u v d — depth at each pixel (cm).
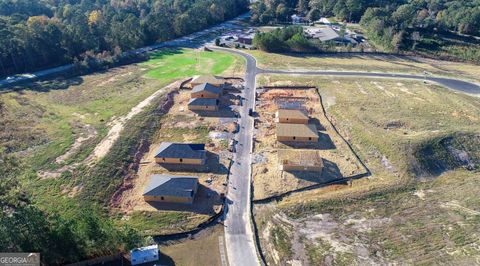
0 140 6925
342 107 8319
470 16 13625
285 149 6781
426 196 5738
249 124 7688
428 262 4491
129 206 5400
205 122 7725
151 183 5616
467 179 6184
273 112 8144
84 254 4109
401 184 5956
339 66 10931
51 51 11281
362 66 10919
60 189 5612
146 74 10519
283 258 4572
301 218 5250
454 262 4475
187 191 5441
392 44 12625
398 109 8150
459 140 6969
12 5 16075
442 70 10731
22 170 5525
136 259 4281
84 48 12100
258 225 5116
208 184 5894
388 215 5319
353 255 4616
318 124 7719
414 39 12812
